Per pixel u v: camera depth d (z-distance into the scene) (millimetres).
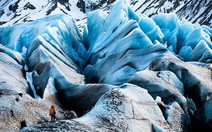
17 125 29828
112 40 55594
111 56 50594
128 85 33438
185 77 39094
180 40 58406
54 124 23656
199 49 49875
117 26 58562
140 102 30828
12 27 70188
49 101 38688
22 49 61219
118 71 44594
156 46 47062
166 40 59312
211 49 51844
